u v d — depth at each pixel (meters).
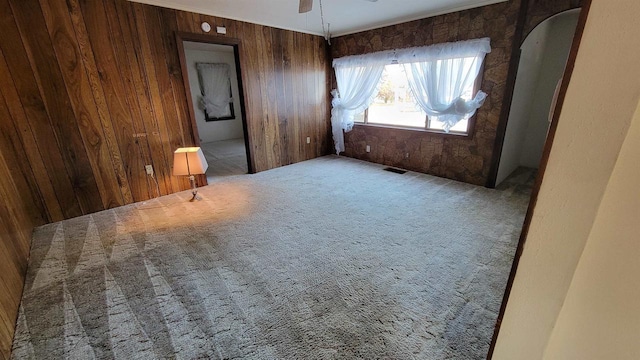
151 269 2.06
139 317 1.62
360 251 2.25
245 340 1.47
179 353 1.40
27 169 2.64
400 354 1.38
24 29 2.48
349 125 5.17
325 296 1.77
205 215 2.97
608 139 0.46
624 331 0.55
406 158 4.52
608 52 0.43
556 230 0.55
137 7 3.01
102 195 3.12
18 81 2.51
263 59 4.23
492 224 2.66
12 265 1.86
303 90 4.91
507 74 3.24
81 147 2.93
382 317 1.60
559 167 0.52
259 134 4.47
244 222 2.79
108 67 2.95
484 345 1.42
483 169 3.68
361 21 4.04
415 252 2.22
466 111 3.56
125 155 3.22
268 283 1.89
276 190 3.68
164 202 3.36
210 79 7.29
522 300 0.64
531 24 2.98
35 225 2.73
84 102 2.88
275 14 3.67
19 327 1.56
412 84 4.01
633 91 0.42
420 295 1.77
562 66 4.06
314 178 4.16
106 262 2.15
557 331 0.62
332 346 1.43
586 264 0.54
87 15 2.74
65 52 2.69
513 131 3.80
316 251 2.26
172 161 3.58
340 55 4.94
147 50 3.15
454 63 3.55
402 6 3.35
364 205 3.13
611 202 0.49
